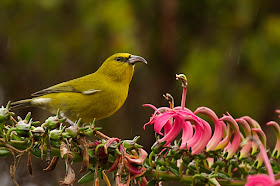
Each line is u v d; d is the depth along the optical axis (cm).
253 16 1158
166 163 430
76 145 404
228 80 1112
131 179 407
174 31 1178
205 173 424
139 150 409
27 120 391
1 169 1005
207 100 1103
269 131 1087
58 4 1138
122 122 1184
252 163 438
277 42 1119
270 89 1105
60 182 384
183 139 446
